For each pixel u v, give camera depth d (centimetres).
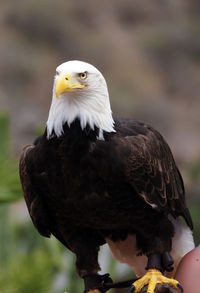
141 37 3703
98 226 812
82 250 828
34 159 777
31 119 3070
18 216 1575
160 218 801
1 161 930
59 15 3584
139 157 773
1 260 1124
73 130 751
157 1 3988
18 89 3250
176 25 3825
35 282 1014
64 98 750
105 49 3522
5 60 3309
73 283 1135
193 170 1966
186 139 3219
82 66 746
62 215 809
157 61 3622
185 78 3556
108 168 755
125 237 841
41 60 3375
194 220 1670
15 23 3506
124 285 810
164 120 3262
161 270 790
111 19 3806
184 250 841
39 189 796
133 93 3366
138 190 772
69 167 756
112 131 770
